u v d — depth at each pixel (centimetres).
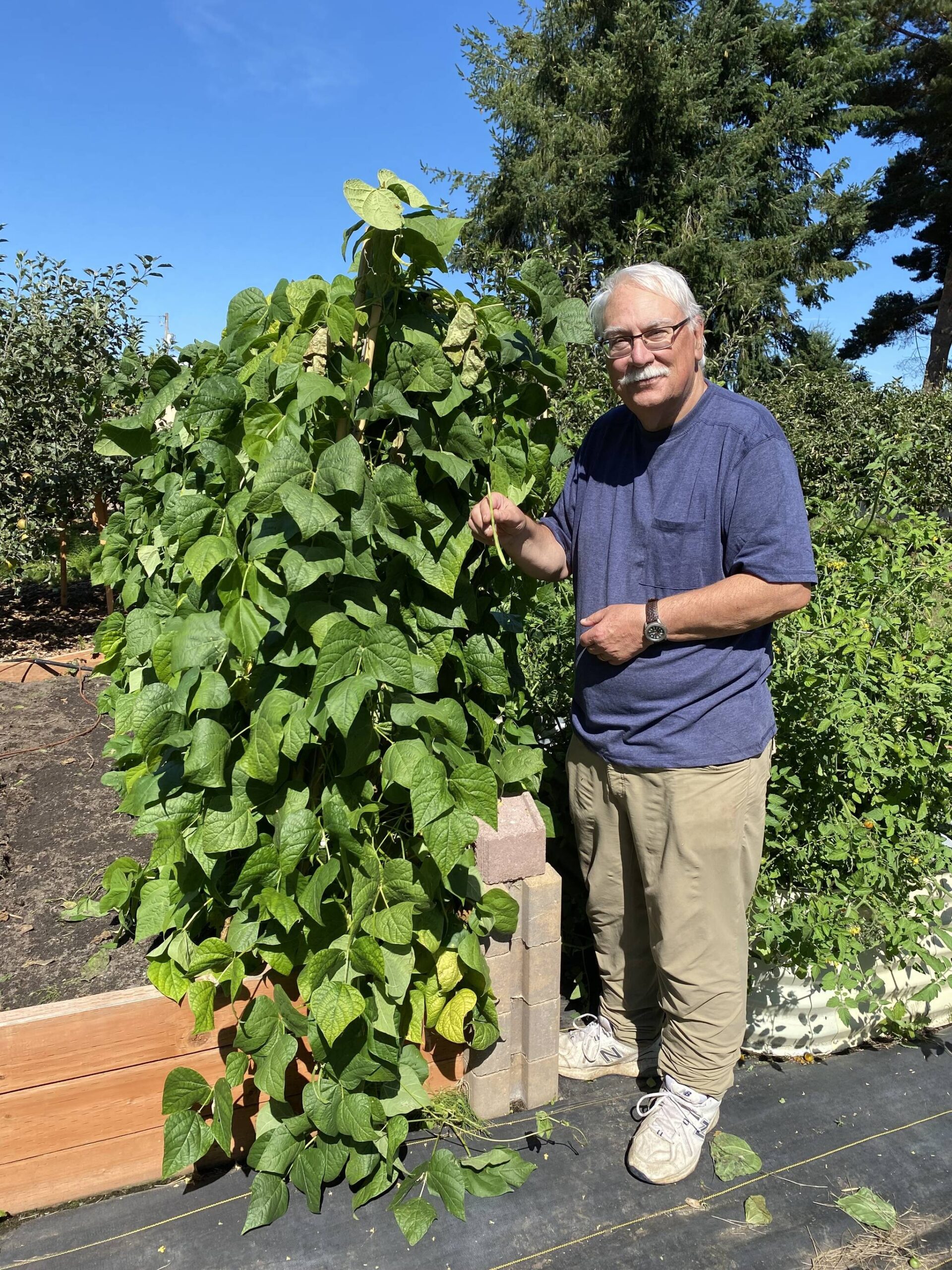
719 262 1497
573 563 221
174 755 199
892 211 2155
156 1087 184
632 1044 225
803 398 1044
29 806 318
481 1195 183
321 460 149
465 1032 204
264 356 171
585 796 214
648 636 185
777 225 1667
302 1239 175
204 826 166
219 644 163
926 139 2072
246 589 158
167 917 187
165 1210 181
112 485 664
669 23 1611
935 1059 234
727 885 192
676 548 192
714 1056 195
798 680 230
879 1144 202
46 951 230
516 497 184
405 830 187
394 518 163
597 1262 172
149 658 245
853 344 2397
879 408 1020
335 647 150
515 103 1656
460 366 170
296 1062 191
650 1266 171
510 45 1778
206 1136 171
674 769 189
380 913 170
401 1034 189
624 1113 212
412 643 178
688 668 188
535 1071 210
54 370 619
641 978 222
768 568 178
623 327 179
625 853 212
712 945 193
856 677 233
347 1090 176
